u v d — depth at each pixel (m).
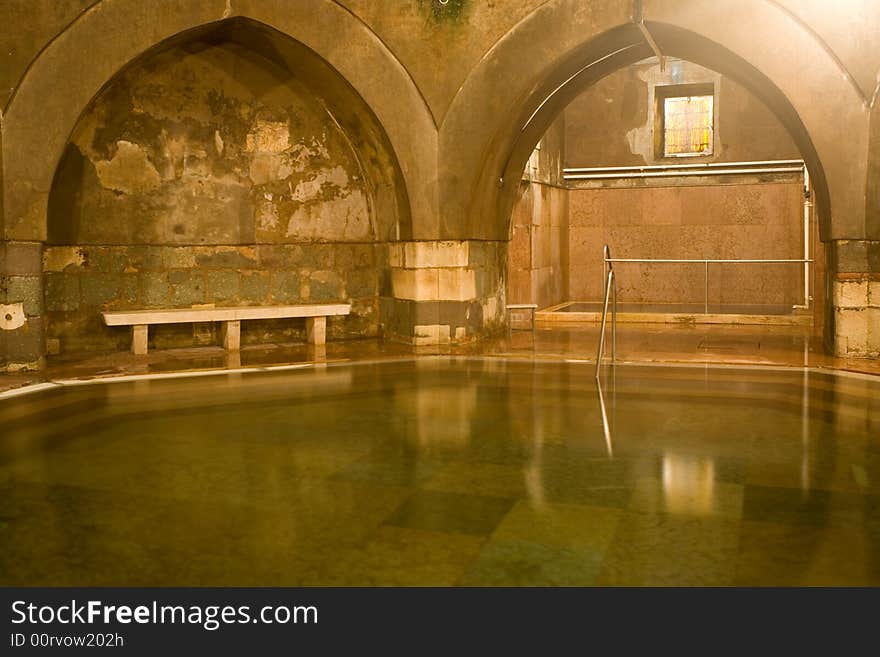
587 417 7.64
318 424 7.44
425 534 4.72
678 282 18.91
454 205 11.73
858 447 6.54
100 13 10.11
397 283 12.52
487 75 11.29
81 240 11.24
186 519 5.00
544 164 17.38
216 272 12.23
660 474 5.87
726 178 18.45
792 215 18.16
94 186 11.26
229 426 7.38
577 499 5.33
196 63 11.55
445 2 11.24
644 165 18.80
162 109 11.58
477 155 11.53
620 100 18.81
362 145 12.45
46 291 11.07
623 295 19.23
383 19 11.38
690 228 18.77
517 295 16.38
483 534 4.71
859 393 8.63
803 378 9.47
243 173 12.25
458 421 7.52
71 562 4.35
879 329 10.52
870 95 10.11
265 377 9.80
